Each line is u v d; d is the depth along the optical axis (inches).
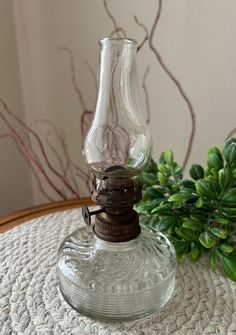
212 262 8.5
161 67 13.3
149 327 7.5
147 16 12.8
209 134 13.4
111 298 7.5
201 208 8.9
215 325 7.6
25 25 14.9
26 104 16.3
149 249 8.1
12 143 16.3
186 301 8.2
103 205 7.2
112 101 7.6
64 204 12.1
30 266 9.0
